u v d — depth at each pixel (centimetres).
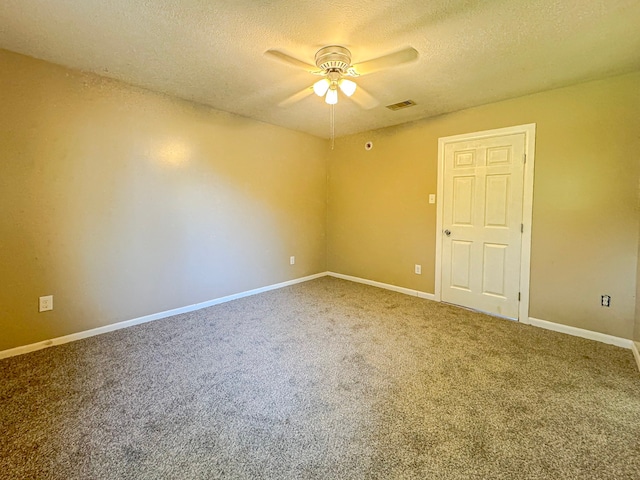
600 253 265
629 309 254
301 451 147
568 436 157
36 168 241
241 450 148
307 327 295
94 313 276
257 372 216
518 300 310
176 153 321
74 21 184
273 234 424
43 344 250
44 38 205
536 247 297
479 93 290
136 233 298
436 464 140
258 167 398
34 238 243
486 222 329
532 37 197
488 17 177
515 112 303
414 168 389
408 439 155
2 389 193
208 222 353
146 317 309
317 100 313
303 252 468
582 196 271
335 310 343
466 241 346
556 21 180
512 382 204
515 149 305
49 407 177
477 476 134
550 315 292
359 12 174
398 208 409
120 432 158
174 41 206
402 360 233
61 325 259
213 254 360
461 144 343
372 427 163
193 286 344
